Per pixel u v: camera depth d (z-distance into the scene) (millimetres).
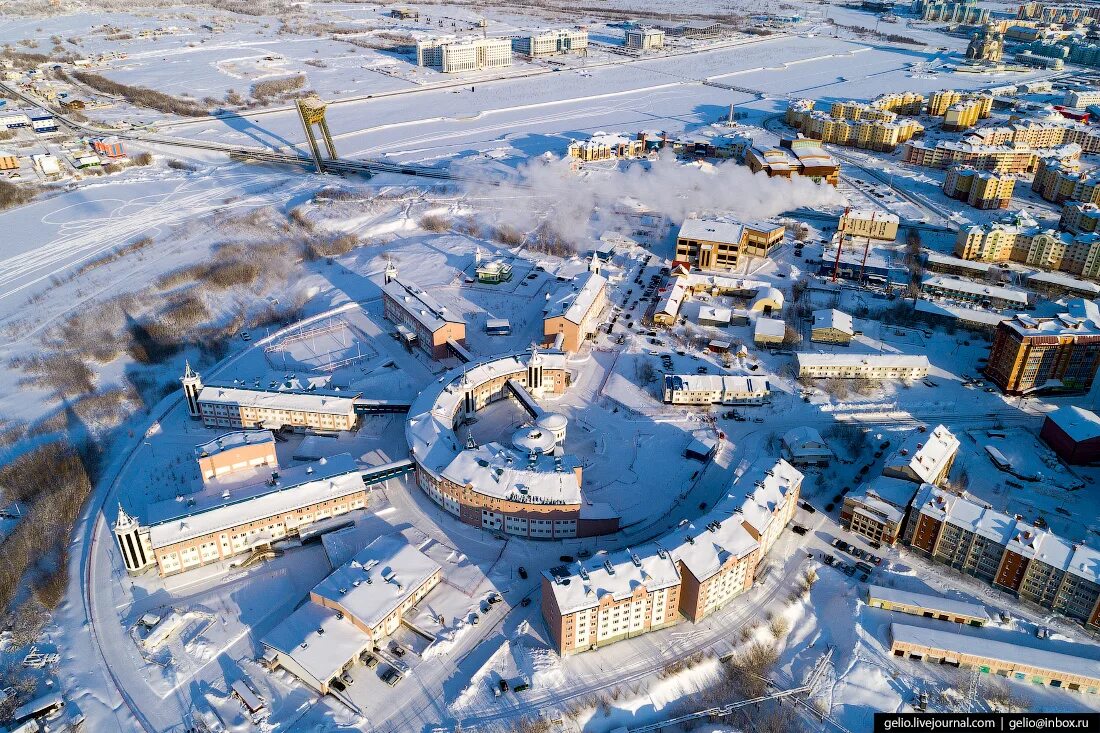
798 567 180750
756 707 149625
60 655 157250
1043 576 166250
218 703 147750
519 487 184750
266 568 180000
